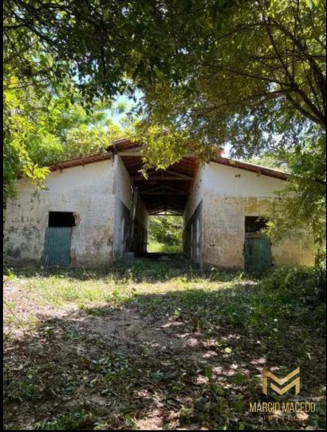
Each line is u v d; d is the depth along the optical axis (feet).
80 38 9.61
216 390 9.12
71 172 38.68
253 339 13.66
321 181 18.04
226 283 27.86
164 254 71.77
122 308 18.80
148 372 10.55
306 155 19.38
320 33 12.09
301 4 11.93
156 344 13.20
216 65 13.23
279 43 13.67
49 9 9.77
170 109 15.44
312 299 18.42
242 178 37.50
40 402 8.84
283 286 22.25
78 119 49.88
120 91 10.35
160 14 8.65
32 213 38.04
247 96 15.79
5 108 17.47
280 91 14.16
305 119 18.20
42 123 21.65
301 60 13.98
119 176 40.96
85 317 16.76
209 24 9.12
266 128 18.30
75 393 9.26
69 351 12.21
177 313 17.15
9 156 23.84
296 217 23.77
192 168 44.27
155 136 18.84
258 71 14.73
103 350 12.46
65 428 7.64
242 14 11.29
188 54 9.73
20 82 14.88
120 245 43.42
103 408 8.51
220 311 17.51
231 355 12.04
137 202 61.52
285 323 15.60
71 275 30.99
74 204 38.29
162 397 9.02
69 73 10.98
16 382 9.67
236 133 18.30
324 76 14.60
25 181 38.27
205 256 36.81
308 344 13.00
